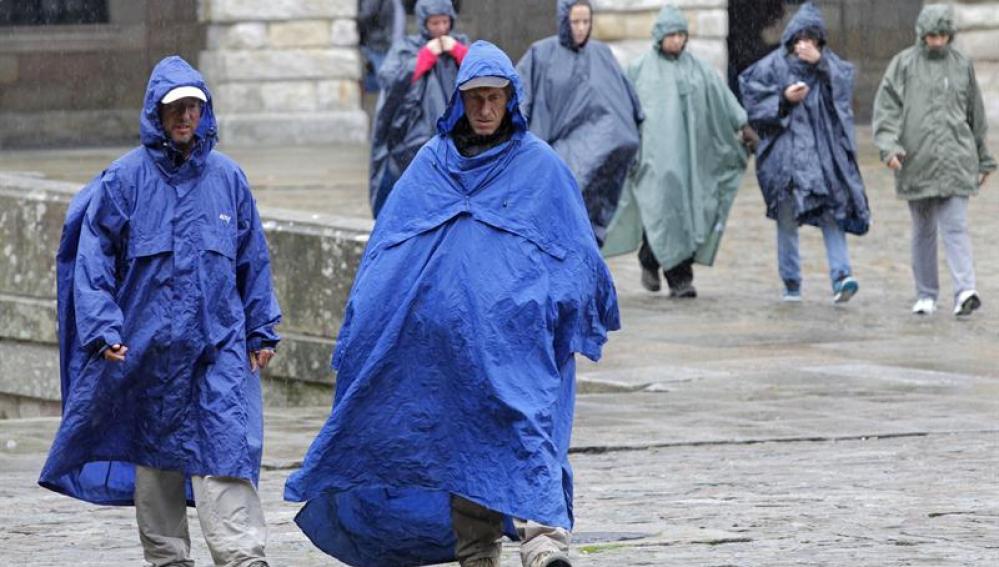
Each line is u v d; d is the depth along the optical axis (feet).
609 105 115.85
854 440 74.84
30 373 104.22
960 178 111.24
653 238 120.57
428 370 44.78
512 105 46.03
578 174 114.42
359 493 46.75
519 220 45.65
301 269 95.40
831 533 54.80
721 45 261.44
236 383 49.01
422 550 47.21
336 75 265.13
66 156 235.61
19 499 65.26
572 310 45.50
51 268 102.99
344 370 45.57
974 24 256.73
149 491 50.16
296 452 74.43
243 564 47.88
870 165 202.28
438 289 44.96
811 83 118.62
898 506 59.47
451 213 45.68
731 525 56.54
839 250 118.21
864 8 281.33
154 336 48.91
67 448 49.62
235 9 263.29
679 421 79.71
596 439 75.15
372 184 115.55
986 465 67.97
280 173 203.72
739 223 159.53
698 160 121.49
